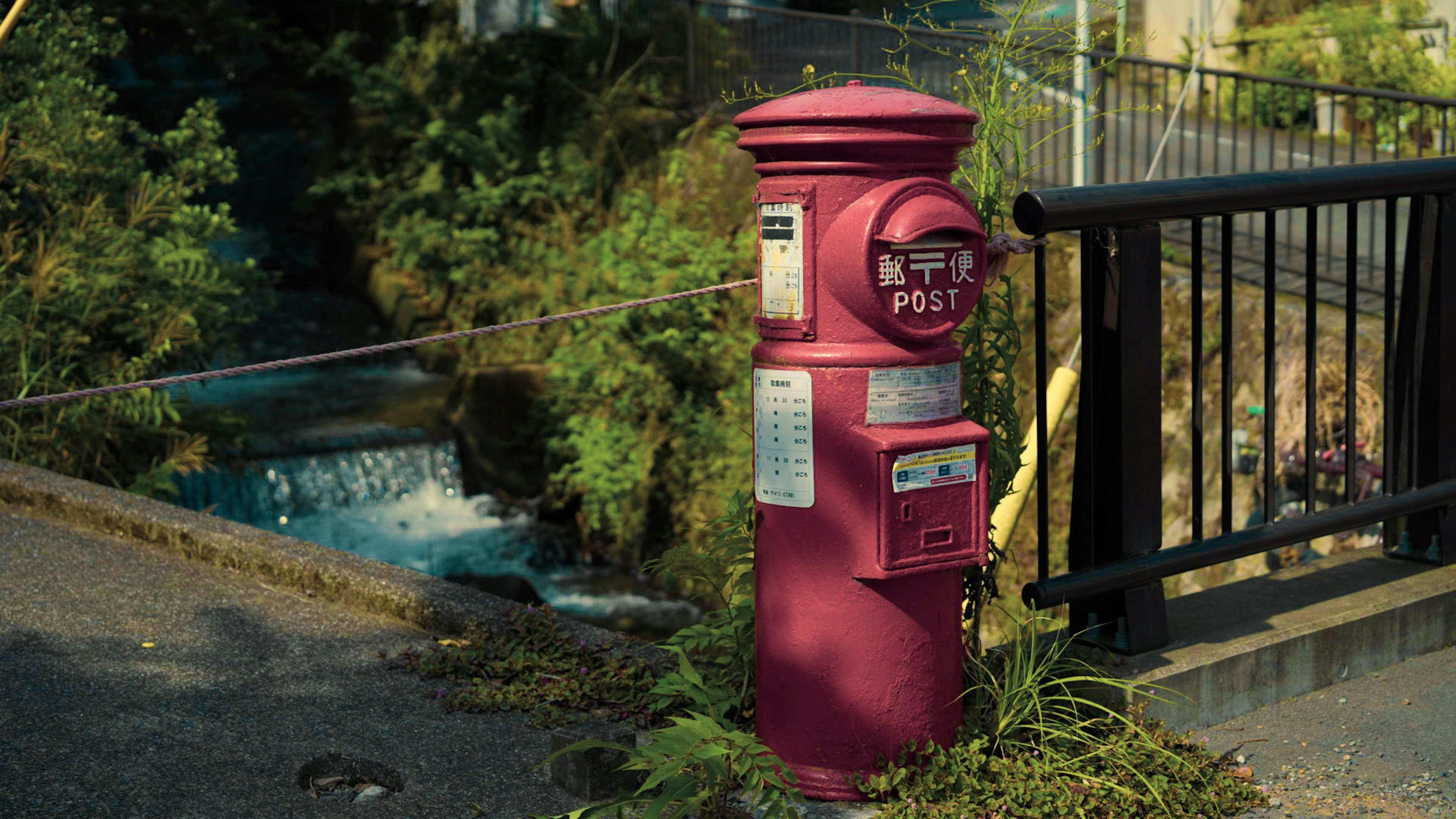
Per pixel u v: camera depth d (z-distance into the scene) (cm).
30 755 331
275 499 1189
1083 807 297
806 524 296
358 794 325
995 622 830
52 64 1015
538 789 316
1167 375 881
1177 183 356
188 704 366
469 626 420
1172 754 310
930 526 294
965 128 296
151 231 1045
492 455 1273
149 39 1800
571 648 402
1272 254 399
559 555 1209
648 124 1588
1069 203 329
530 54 1789
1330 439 782
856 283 283
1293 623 383
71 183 977
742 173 1353
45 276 888
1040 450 352
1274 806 312
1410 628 405
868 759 299
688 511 1153
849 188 285
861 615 295
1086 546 360
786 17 1493
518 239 1581
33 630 422
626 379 1206
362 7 2102
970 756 303
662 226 1238
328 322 1694
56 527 538
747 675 348
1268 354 404
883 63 1370
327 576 461
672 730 286
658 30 1733
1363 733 352
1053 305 942
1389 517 420
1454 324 434
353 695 375
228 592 465
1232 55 1716
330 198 1922
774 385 297
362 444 1270
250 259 1088
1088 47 365
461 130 1675
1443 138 899
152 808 303
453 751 337
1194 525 386
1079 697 342
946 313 293
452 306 1596
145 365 934
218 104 1956
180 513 525
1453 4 1553
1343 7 1623
